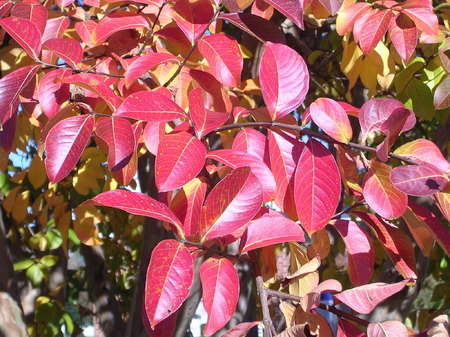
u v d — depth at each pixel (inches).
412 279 13.1
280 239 14.5
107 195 13.4
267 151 17.1
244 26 18.8
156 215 13.4
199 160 14.6
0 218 32.8
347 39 24.1
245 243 14.4
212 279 13.3
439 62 25.3
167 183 14.1
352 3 23.1
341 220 17.7
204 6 19.0
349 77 24.3
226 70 18.1
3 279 32.0
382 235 17.6
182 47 21.0
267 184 15.3
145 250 31.6
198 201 15.8
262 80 16.3
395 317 29.5
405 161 15.2
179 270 12.5
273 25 18.8
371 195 15.2
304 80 16.6
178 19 18.8
